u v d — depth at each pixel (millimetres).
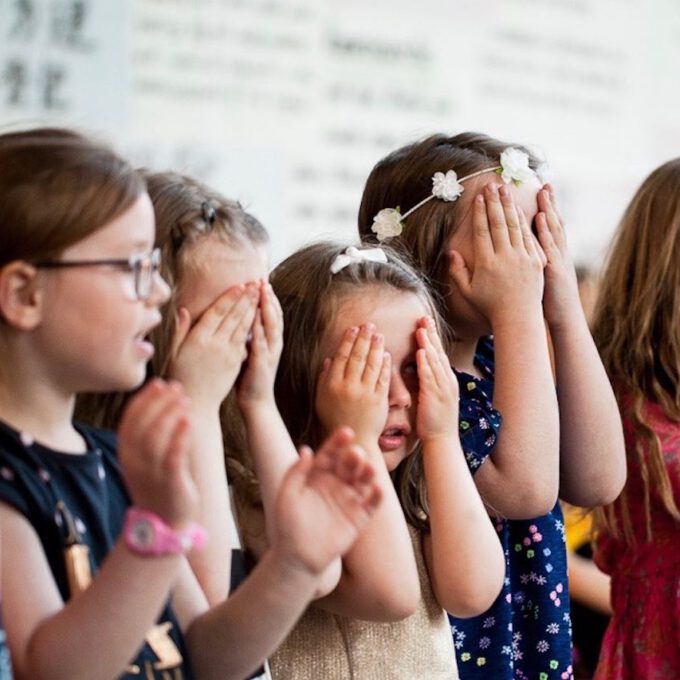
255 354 1578
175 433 1137
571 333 2098
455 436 1778
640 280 2479
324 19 3979
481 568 1726
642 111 4621
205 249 1551
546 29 4418
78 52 3592
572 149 4492
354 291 1792
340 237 2260
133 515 1148
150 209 1304
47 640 1143
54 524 1229
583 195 4508
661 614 2369
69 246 1220
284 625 1291
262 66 3877
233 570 1671
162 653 1323
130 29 3666
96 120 3621
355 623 1771
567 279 2082
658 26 4648
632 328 2461
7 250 1216
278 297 1845
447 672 1835
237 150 3838
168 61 3725
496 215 1996
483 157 2068
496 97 4320
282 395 1817
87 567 1240
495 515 1977
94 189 1231
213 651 1341
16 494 1201
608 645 2461
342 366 1721
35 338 1233
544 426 1935
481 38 4285
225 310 1535
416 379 1798
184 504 1157
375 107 4078
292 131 3932
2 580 1171
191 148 3760
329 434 1712
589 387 2105
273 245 3902
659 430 2371
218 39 3799
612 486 2158
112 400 1613
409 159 2121
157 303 1308
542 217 2066
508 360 1947
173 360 1508
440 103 4203
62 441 1293
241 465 1729
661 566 2375
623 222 2576
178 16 3736
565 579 2123
